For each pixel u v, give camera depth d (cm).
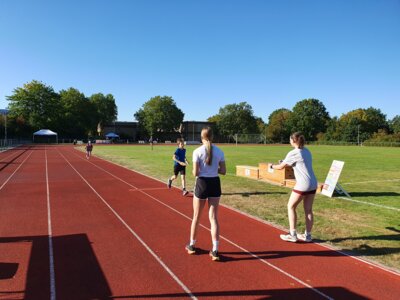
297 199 632
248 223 776
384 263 548
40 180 1476
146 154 3556
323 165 2280
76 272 502
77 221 780
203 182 548
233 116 11588
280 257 571
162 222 777
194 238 578
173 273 502
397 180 1530
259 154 3559
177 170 1171
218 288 457
